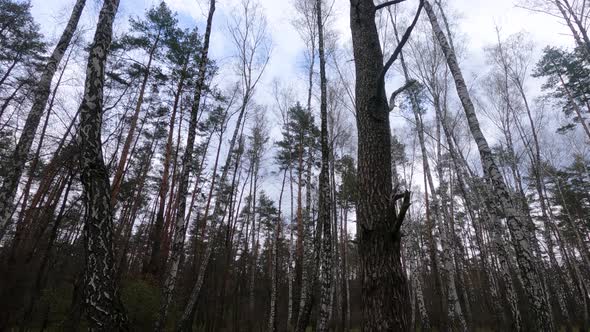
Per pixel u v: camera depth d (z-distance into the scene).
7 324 10.97
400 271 3.15
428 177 14.45
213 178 21.61
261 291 27.72
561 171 27.31
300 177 21.44
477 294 28.25
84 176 4.60
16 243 12.26
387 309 2.93
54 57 8.92
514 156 18.12
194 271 17.66
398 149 22.44
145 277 12.72
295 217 27.75
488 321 20.73
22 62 16.84
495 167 8.05
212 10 11.52
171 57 17.41
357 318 25.38
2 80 15.90
